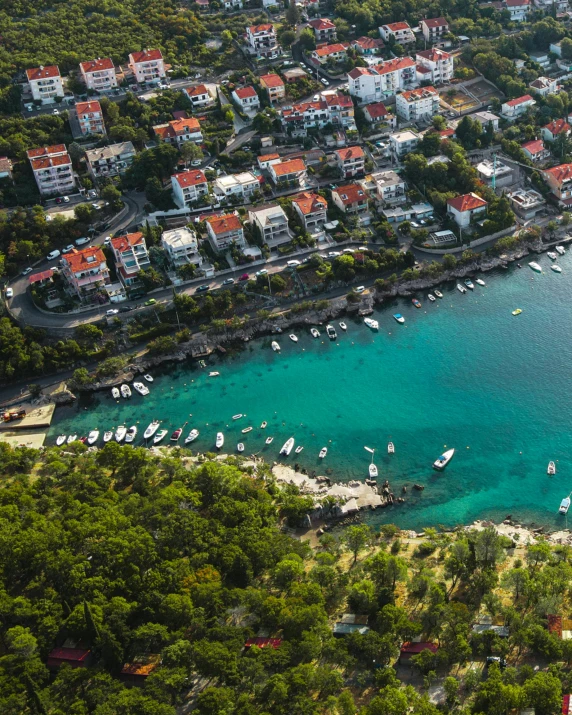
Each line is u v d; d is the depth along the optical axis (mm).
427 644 169750
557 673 157000
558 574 179750
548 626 169375
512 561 194375
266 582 191625
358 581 186375
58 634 173375
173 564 185000
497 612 176250
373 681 163500
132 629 173875
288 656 163375
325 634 169250
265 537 197250
